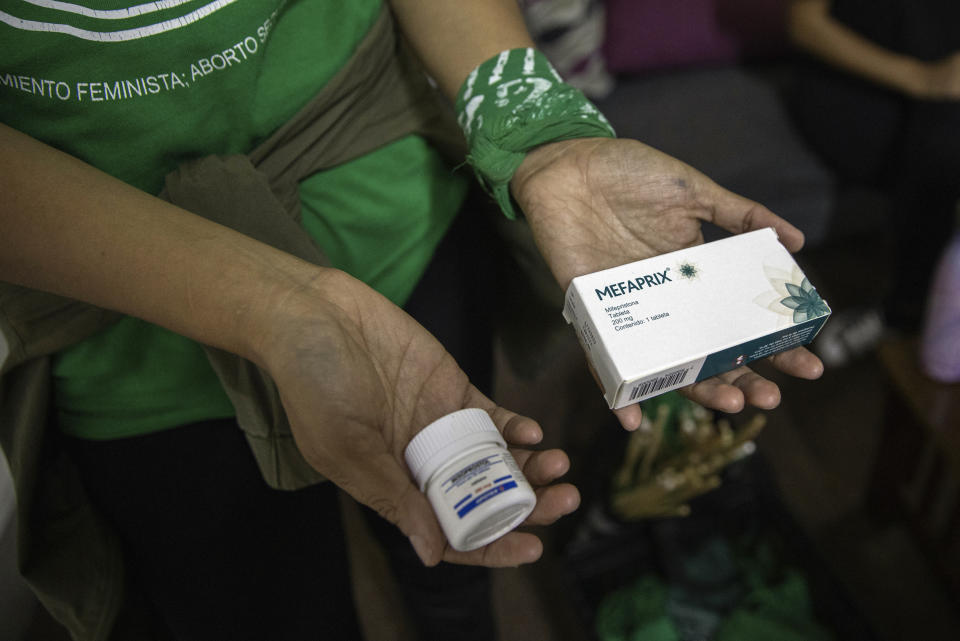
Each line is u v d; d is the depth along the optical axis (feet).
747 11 2.73
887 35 2.22
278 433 1.13
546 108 1.22
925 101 2.20
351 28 1.17
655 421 1.90
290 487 1.19
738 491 2.00
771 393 1.13
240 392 1.10
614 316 1.20
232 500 1.27
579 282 1.22
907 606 2.01
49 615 1.75
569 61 2.60
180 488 1.24
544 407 2.35
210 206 1.10
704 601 1.88
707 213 1.26
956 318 1.65
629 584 1.94
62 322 1.09
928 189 2.28
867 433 2.35
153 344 1.15
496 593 2.02
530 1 2.43
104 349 1.14
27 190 0.96
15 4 0.94
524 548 1.01
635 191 1.23
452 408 1.10
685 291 1.23
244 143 1.16
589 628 1.81
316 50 1.15
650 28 2.72
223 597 1.30
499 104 1.22
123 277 0.98
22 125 1.03
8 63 0.97
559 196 1.25
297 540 1.35
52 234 0.97
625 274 1.23
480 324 1.44
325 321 0.96
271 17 1.08
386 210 1.28
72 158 1.01
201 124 1.10
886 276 2.72
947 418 1.71
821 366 1.13
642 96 2.78
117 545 1.26
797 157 2.55
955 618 1.99
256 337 0.97
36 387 1.12
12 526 1.54
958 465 1.66
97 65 1.00
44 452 1.17
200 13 1.02
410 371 1.07
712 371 1.24
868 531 2.15
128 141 1.08
